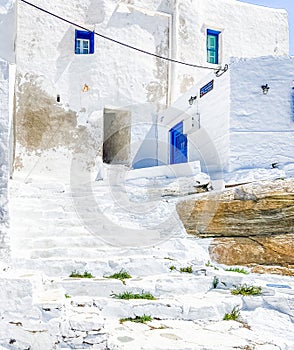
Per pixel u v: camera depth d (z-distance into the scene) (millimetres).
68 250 8750
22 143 15797
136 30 17797
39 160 16000
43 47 16438
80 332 5750
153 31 18188
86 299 6961
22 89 15992
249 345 5891
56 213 10258
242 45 20516
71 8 17016
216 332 6402
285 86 12727
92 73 16922
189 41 18859
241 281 8203
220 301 7320
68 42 16812
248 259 10016
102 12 17266
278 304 7453
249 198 10609
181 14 18766
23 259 7992
